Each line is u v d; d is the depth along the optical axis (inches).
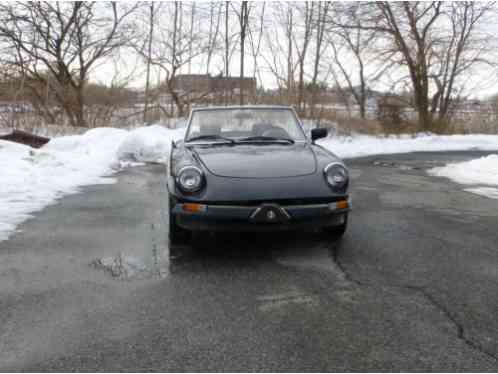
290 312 106.3
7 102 537.3
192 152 168.7
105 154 403.9
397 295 116.3
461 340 93.0
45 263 140.4
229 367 83.4
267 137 188.5
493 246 159.5
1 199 229.6
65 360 85.8
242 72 761.6
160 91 765.3
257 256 147.9
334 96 889.5
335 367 83.2
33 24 617.9
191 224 143.7
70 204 227.0
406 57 860.6
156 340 93.3
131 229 181.3
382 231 179.9
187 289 120.3
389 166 426.6
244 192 139.6
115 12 687.7
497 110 1000.9
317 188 143.7
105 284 123.6
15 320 102.2
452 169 392.8
